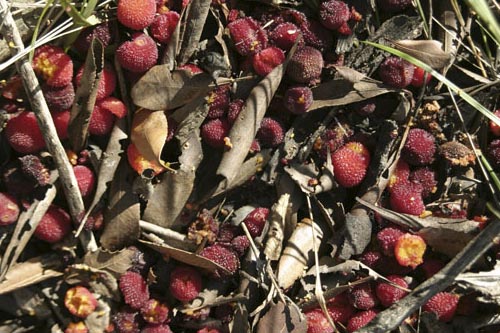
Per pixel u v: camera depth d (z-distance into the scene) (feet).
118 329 1.98
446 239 2.02
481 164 2.03
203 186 2.01
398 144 2.04
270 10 2.04
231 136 1.99
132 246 1.99
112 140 1.97
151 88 1.97
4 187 1.96
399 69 2.03
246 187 2.03
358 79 2.02
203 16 1.99
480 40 2.12
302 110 2.01
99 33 1.97
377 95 2.05
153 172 1.94
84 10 1.94
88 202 1.98
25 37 1.97
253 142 2.01
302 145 2.04
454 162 2.04
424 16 2.09
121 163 1.98
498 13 2.10
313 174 2.03
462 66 2.12
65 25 1.96
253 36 2.00
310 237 2.03
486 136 2.08
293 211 2.03
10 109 1.95
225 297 1.99
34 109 1.91
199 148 2.00
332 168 2.03
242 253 2.01
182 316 2.00
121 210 1.97
